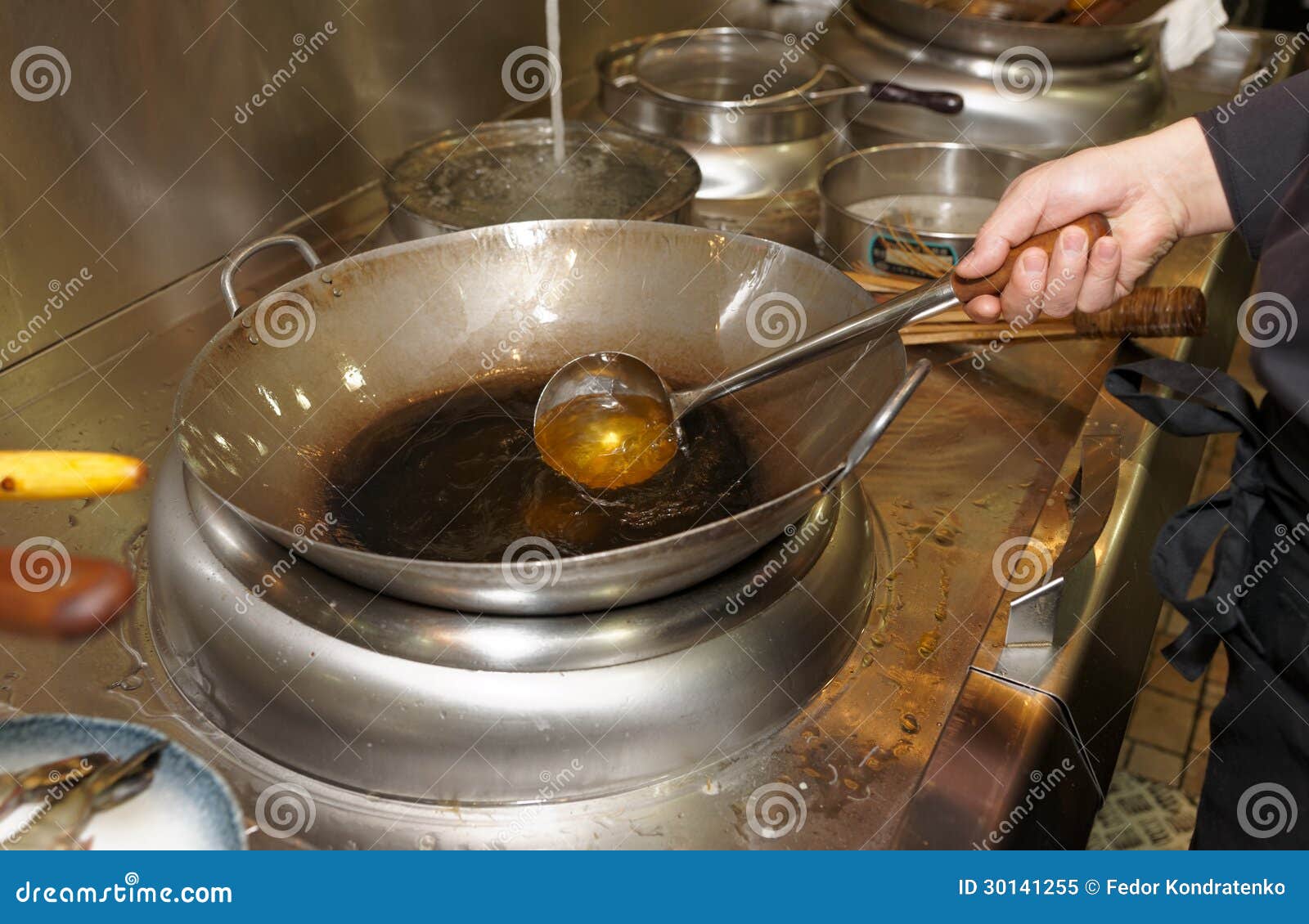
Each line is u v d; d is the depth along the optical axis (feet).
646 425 2.62
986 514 2.90
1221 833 2.87
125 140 3.20
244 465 2.31
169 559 2.34
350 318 2.70
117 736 2.14
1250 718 2.77
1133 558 2.77
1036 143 4.68
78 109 3.04
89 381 3.23
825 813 2.12
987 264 2.58
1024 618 2.40
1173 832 4.95
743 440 2.70
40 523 2.71
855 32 5.04
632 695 2.10
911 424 3.24
